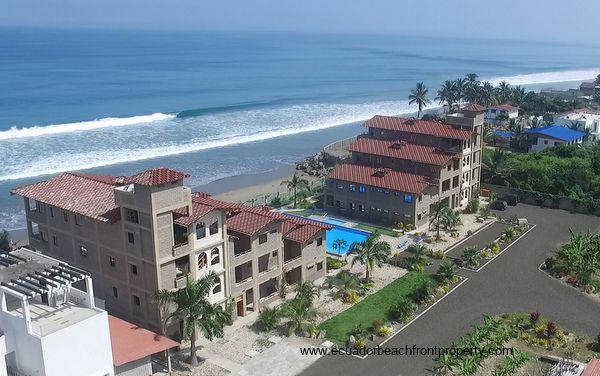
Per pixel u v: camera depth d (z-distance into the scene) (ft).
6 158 398.42
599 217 294.25
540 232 271.90
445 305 198.90
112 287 179.52
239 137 501.56
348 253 222.69
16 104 602.44
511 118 527.81
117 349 151.74
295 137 515.50
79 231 184.44
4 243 221.66
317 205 311.88
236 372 160.25
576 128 463.42
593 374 140.97
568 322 187.83
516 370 161.58
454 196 299.58
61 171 371.97
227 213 189.57
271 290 203.51
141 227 163.53
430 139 307.17
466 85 570.46
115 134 487.20
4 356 130.00
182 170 393.09
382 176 282.77
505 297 205.26
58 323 134.21
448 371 160.56
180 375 157.89
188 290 156.15
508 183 329.11
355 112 653.71
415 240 259.19
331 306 198.39
